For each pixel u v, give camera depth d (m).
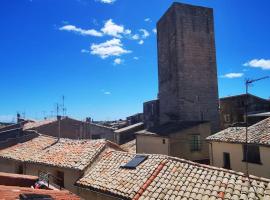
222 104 44.12
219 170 15.28
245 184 13.77
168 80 41.59
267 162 21.41
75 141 26.28
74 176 20.62
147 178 16.47
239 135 24.80
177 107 39.12
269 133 22.22
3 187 10.20
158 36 44.81
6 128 42.22
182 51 39.47
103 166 20.53
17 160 26.30
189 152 30.78
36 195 8.59
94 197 18.17
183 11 40.00
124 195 15.81
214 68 40.94
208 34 41.06
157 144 32.09
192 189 14.44
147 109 49.59
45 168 23.38
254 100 40.84
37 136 32.38
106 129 48.34
